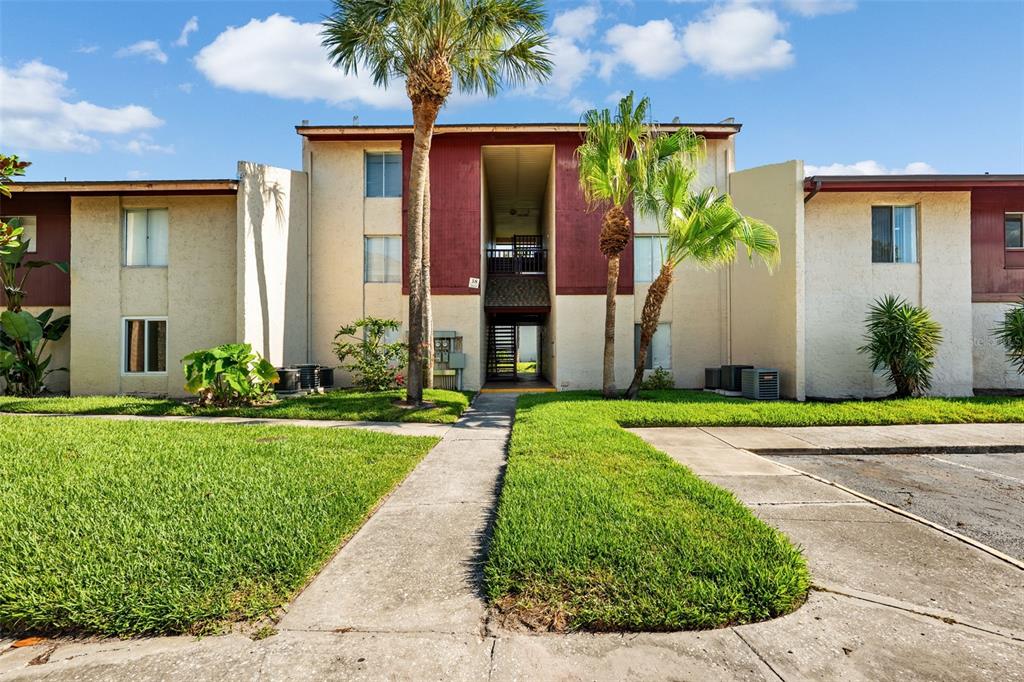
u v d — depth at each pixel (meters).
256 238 11.82
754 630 2.38
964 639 2.34
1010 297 12.91
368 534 3.56
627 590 2.58
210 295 12.59
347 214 14.02
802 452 6.68
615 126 10.34
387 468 5.15
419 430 7.78
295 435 6.82
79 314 12.48
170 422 8.00
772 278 12.41
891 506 4.29
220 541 3.14
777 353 12.23
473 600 2.65
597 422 7.77
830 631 2.39
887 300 11.76
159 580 2.65
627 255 13.84
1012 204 12.96
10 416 8.55
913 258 12.75
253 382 9.91
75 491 4.05
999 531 3.95
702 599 2.51
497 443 6.82
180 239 12.60
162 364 12.62
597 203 13.58
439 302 13.94
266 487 4.27
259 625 2.43
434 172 13.99
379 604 2.62
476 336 13.88
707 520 3.53
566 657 2.19
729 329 13.59
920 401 10.17
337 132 13.66
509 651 2.23
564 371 13.80
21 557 2.90
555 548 3.00
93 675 2.09
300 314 13.48
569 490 4.18
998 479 5.50
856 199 12.66
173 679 2.06
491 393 13.38
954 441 7.11
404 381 12.17
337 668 2.12
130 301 12.59
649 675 2.08
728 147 13.80
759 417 8.52
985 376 12.90
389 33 9.48
